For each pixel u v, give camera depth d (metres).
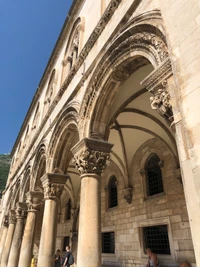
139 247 10.79
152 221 10.42
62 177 9.43
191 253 8.30
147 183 11.62
